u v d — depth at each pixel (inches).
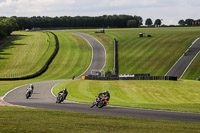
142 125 925.8
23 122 900.6
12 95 2434.8
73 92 2854.3
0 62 6427.2
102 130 823.7
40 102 1895.9
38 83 3690.9
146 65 5969.5
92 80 4227.4
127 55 6752.0
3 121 904.9
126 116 1195.9
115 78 4180.6
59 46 7770.7
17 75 5364.2
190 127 912.3
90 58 6653.5
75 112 1237.1
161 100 2598.4
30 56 6894.7
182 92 3053.6
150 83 3663.9
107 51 7219.5
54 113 1175.0
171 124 967.0
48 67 6043.3
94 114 1182.9
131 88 3277.6
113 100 2453.2
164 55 6520.7
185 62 5910.4
